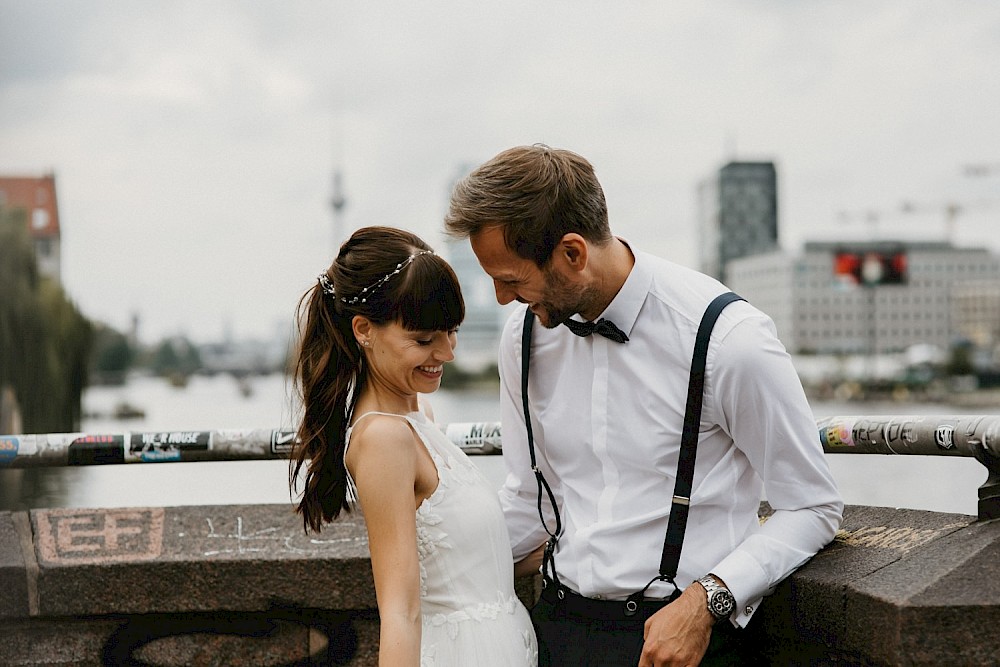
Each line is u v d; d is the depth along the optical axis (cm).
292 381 217
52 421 2839
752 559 193
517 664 204
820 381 9025
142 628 249
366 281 200
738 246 13462
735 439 200
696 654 190
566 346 216
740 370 194
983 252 12500
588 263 200
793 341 12306
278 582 243
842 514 209
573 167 200
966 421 196
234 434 253
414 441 200
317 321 211
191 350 14025
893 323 12281
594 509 209
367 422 199
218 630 250
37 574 243
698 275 209
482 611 204
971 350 9519
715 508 203
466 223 200
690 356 200
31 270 2933
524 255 198
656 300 204
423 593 204
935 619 171
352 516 260
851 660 190
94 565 243
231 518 262
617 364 207
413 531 194
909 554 192
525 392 221
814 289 12262
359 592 242
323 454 211
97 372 12544
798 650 207
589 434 210
